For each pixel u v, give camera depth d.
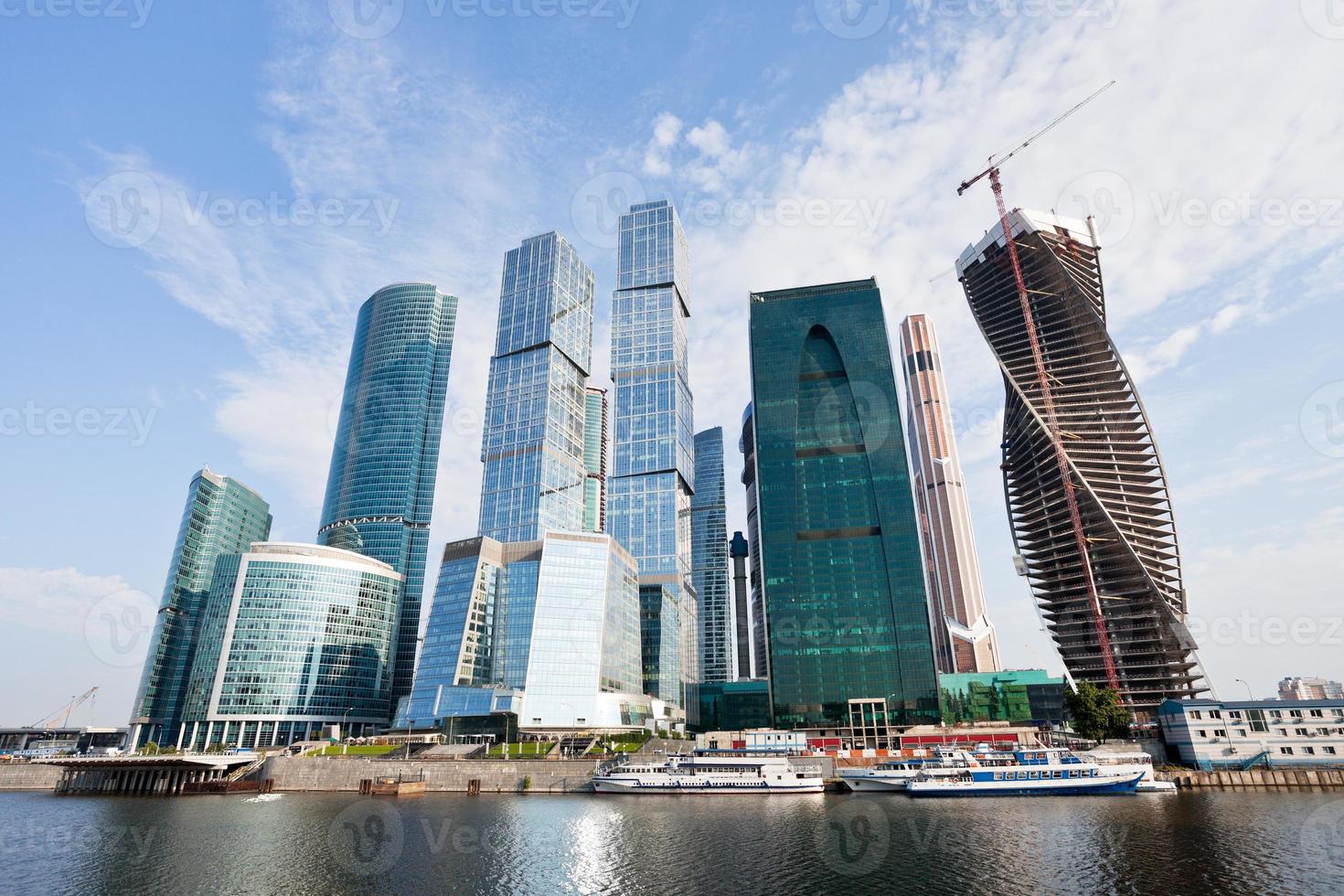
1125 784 149.00
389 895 77.88
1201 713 169.88
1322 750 162.00
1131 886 75.50
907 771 160.75
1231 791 147.88
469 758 190.62
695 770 173.38
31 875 87.44
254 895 78.56
